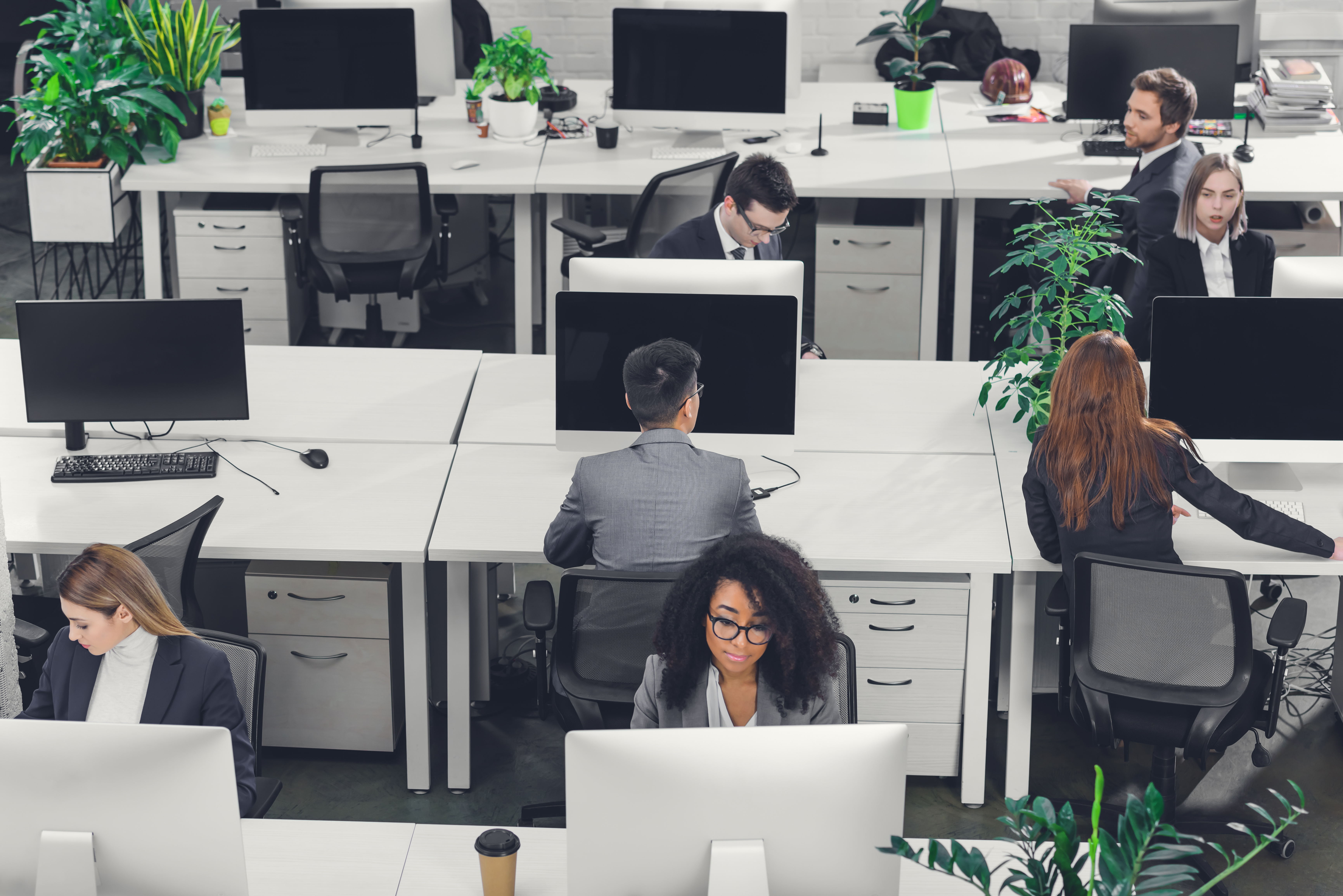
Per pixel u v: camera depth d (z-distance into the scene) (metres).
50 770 2.08
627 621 3.00
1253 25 6.09
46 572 4.27
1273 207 5.68
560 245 5.62
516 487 3.70
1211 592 3.05
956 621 3.54
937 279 5.52
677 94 5.64
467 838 2.59
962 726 3.65
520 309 5.60
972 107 6.20
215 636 2.98
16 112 5.81
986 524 3.54
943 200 6.18
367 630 3.69
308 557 3.41
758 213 4.04
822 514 3.57
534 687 4.13
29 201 5.48
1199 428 3.58
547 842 2.56
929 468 3.79
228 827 2.11
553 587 4.60
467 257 6.37
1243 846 3.50
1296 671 4.14
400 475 3.74
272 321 5.68
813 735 2.03
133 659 2.80
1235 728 3.21
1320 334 3.49
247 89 5.62
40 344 3.71
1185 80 4.73
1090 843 1.75
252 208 5.66
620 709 3.17
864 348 5.67
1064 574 3.42
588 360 3.66
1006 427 4.02
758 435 3.71
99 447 3.86
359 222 5.32
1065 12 7.43
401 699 3.88
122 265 6.75
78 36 5.70
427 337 6.21
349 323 6.00
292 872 2.50
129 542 3.43
